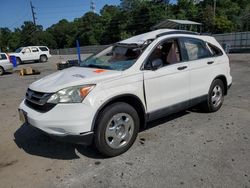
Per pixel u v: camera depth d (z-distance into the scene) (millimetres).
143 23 63438
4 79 14930
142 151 4172
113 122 3941
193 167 3650
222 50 6020
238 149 4137
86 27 76750
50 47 85562
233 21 53219
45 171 3738
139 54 4422
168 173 3531
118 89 3930
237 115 5727
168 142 4465
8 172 3766
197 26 36250
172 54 4855
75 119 3584
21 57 28297
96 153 4176
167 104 4660
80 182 3428
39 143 4691
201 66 5273
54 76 4379
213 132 4832
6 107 7559
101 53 5242
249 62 16219
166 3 63375
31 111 3914
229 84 6133
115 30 69812
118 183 3367
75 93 3650
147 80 4285
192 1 60812
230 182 3285
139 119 4402
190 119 5539
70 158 4070
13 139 4938
